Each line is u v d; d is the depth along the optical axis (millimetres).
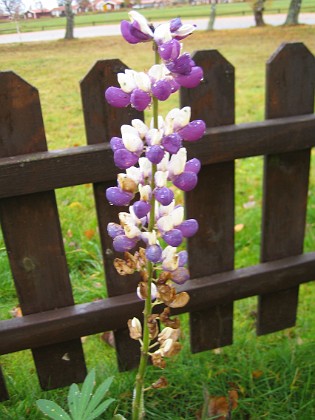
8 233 824
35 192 792
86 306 901
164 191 510
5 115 749
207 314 999
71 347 930
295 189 979
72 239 1292
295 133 896
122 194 531
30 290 874
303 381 940
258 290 996
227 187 925
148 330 605
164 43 463
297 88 897
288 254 1027
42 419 854
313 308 1149
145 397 911
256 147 882
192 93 835
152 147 480
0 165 752
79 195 1438
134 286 931
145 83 485
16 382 941
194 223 555
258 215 1418
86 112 790
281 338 1080
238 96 1763
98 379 952
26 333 872
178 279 572
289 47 865
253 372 957
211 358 1011
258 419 874
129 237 550
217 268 978
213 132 847
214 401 900
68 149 792
